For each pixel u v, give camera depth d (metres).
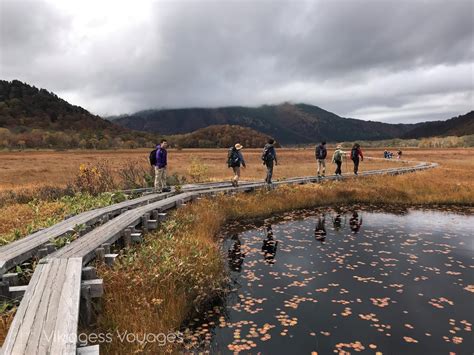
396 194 20.27
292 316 6.59
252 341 5.71
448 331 6.07
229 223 14.41
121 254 7.88
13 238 8.55
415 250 10.86
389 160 60.12
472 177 27.78
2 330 4.76
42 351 3.58
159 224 11.67
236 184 18.98
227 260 9.90
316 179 23.47
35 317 4.25
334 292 7.70
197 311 6.69
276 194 18.39
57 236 8.05
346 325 6.25
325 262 9.72
